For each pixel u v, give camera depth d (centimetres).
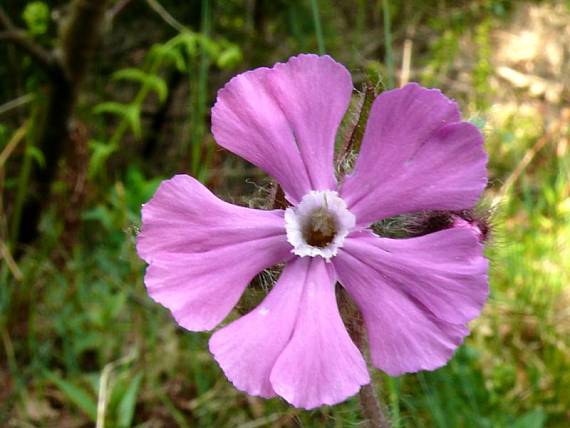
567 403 8
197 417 8
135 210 9
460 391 8
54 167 10
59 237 10
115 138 10
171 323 9
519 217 10
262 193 5
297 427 7
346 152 5
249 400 8
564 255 10
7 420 8
